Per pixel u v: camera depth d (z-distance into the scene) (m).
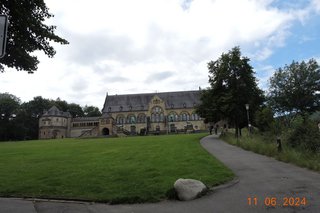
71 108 141.75
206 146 25.81
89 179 11.80
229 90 40.56
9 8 10.03
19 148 33.38
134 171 13.23
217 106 40.16
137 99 121.56
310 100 74.62
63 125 114.38
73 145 35.34
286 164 14.62
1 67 11.38
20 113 107.31
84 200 9.04
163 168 13.65
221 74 40.81
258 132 35.78
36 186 10.80
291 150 17.03
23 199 9.30
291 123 24.92
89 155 21.77
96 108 156.00
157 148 24.73
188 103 116.75
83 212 7.93
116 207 8.41
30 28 10.95
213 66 42.97
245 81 41.06
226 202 8.38
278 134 23.81
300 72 77.00
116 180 11.48
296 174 11.95
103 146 31.12
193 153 19.36
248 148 21.58
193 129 105.81
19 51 10.66
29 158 21.14
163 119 114.56
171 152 20.69
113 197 9.05
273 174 12.12
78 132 116.00
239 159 16.94
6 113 103.31
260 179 11.23
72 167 15.45
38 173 13.78
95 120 116.06
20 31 10.74
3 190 10.27
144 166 14.59
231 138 30.12
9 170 15.00
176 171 12.79
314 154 15.56
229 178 11.29
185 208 8.04
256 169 13.48
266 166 14.22
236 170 13.38
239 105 40.19
